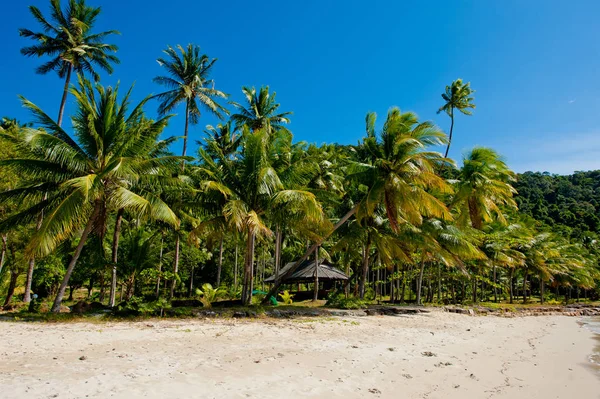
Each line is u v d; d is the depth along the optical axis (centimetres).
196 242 2105
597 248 6019
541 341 1548
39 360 796
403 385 781
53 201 1532
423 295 4097
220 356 909
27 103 1416
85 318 1452
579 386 869
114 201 1466
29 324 1280
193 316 1592
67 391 613
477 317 2314
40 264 2197
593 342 1591
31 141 1283
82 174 1523
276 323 1502
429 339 1356
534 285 6109
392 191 1977
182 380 707
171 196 1955
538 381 892
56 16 2259
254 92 3125
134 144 1586
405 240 2327
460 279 3356
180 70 2709
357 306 2117
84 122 1516
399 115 2047
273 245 3819
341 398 678
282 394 674
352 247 2728
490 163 2448
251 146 1902
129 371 741
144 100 1636
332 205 2148
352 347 1105
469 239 2530
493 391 788
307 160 1958
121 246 2352
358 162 2136
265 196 1905
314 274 2836
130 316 1534
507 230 3378
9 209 1944
